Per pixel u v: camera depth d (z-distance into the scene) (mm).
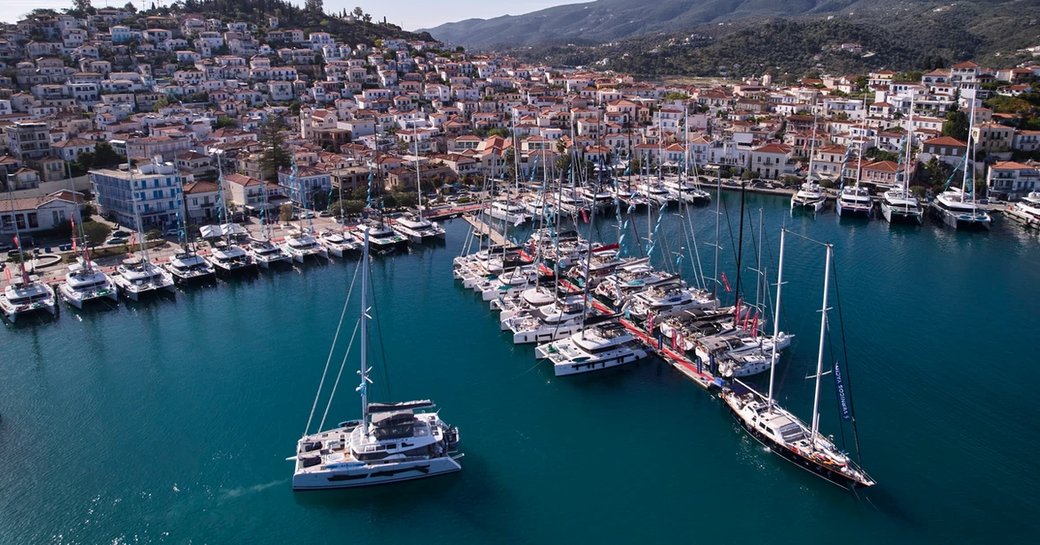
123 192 169750
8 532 68562
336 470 72750
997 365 99562
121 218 173875
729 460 79125
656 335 109625
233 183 190875
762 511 70938
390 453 74375
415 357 104375
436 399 92000
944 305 122438
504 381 96875
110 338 112938
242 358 104750
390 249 162000
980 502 71250
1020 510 70125
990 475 75250
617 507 71750
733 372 93812
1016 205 188500
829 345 100875
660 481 75625
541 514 70750
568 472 77125
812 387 93125
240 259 147125
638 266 136125
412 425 75438
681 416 87938
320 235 166000
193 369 101188
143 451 81125
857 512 70438
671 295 117062
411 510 71500
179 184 170000
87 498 73250
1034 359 101438
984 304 123062
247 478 76375
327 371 100312
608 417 87750
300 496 73375
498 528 69000
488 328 115188
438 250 163125
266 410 89562
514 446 81625
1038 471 75875
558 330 109188
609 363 99688
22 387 96125
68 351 107938
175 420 87500
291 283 139500
